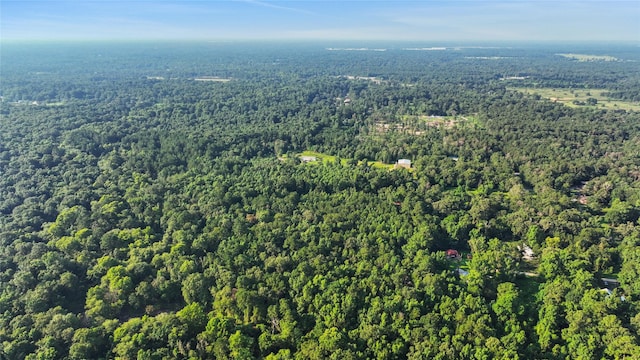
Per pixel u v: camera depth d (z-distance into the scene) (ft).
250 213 510.58
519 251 432.25
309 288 345.92
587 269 387.75
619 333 291.17
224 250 411.54
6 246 421.18
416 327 310.04
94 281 383.86
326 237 435.12
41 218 486.79
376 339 301.22
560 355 293.43
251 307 336.90
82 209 490.49
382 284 353.31
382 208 504.43
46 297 342.64
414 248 420.77
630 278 367.66
